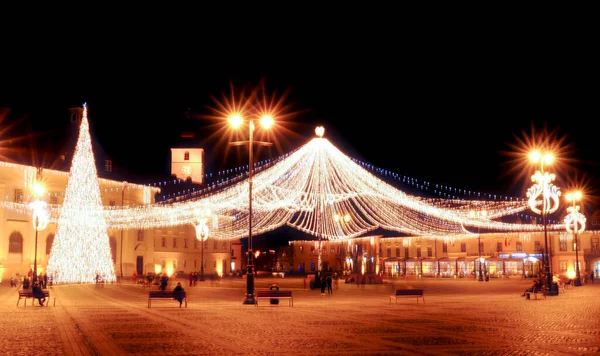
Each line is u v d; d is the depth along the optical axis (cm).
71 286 6756
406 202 6612
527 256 9912
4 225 7594
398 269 10888
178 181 11044
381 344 1806
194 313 3009
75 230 7312
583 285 6719
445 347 1739
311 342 1858
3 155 7981
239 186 7544
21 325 2447
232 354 1634
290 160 5700
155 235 10044
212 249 11350
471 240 10712
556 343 1822
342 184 5831
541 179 4638
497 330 2170
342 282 7381
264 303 3747
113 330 2236
